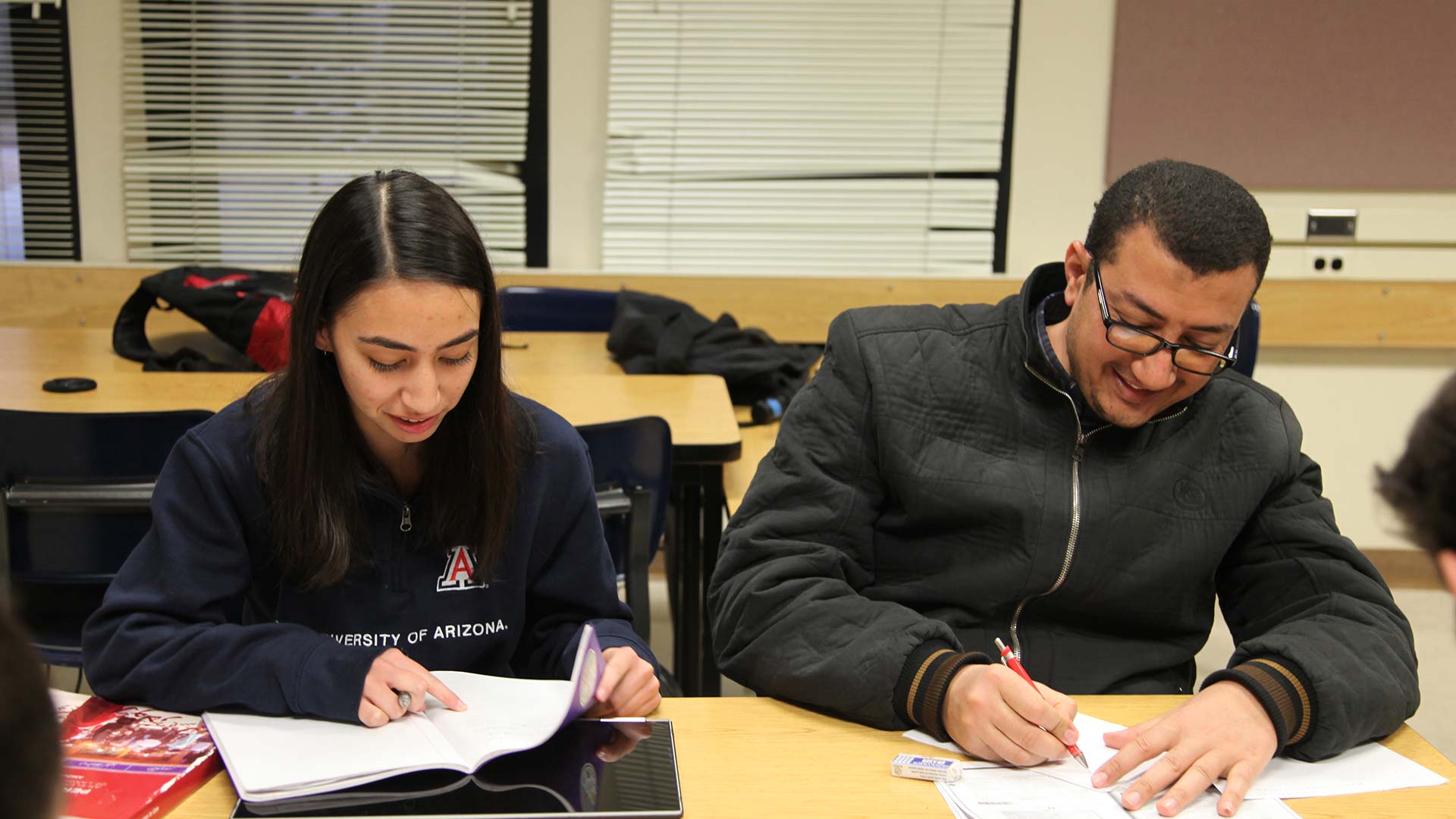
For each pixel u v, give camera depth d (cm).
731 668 130
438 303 110
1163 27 349
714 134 356
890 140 356
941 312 150
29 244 354
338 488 120
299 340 115
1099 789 104
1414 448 47
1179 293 117
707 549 225
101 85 346
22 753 42
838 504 140
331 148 353
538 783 100
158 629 114
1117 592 139
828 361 147
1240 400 141
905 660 115
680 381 254
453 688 115
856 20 350
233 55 345
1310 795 105
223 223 354
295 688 107
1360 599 129
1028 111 359
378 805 95
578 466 135
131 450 169
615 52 351
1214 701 111
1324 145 354
